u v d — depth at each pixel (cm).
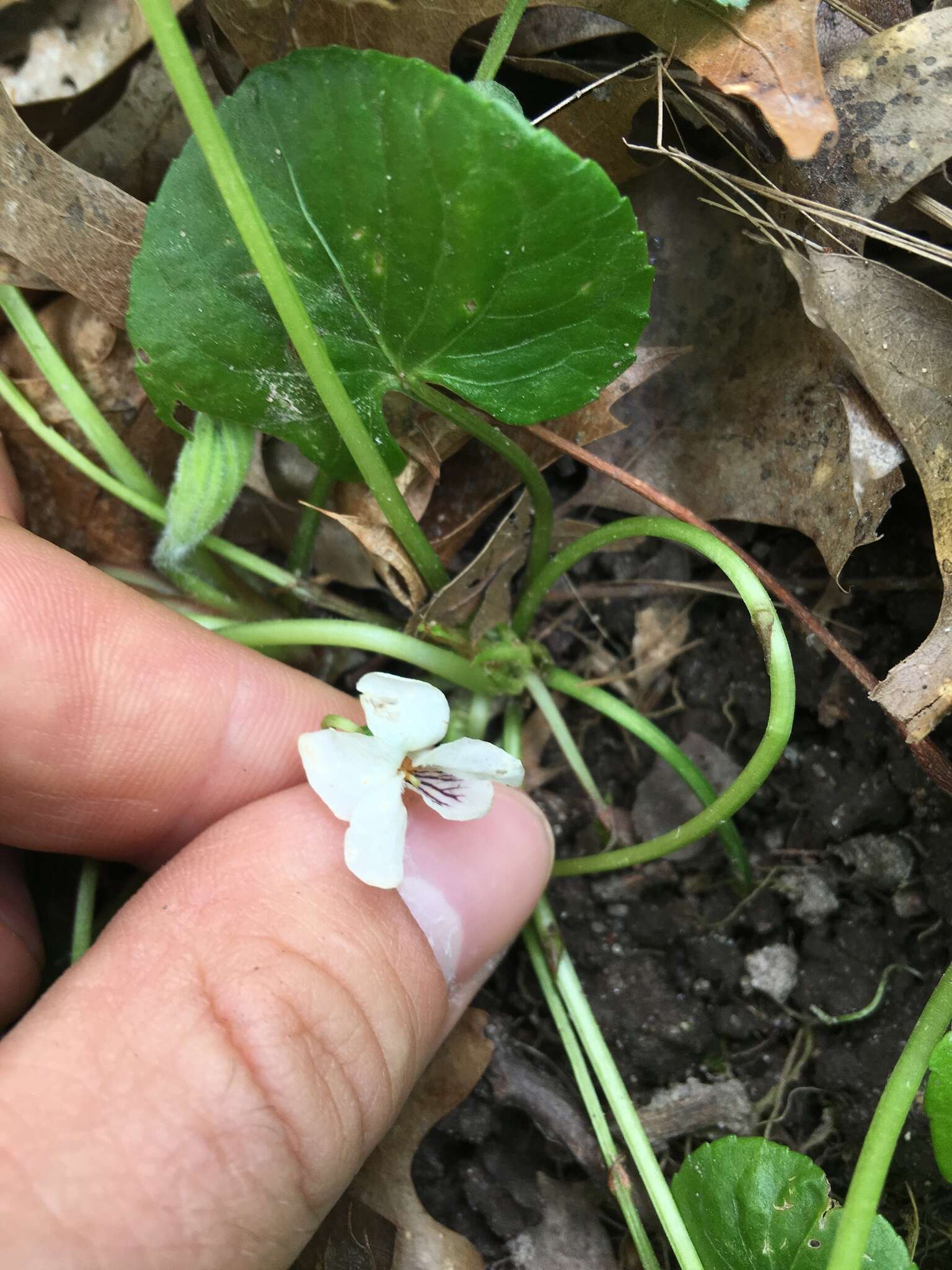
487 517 8
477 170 5
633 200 7
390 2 6
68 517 8
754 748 8
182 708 7
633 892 8
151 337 6
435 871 6
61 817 7
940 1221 6
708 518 7
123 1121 5
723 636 8
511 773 6
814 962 7
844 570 7
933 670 5
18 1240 5
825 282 6
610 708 7
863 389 6
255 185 5
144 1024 5
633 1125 6
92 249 6
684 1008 7
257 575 8
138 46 7
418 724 6
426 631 7
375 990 6
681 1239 6
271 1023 5
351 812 5
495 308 5
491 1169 7
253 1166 5
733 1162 6
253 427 6
